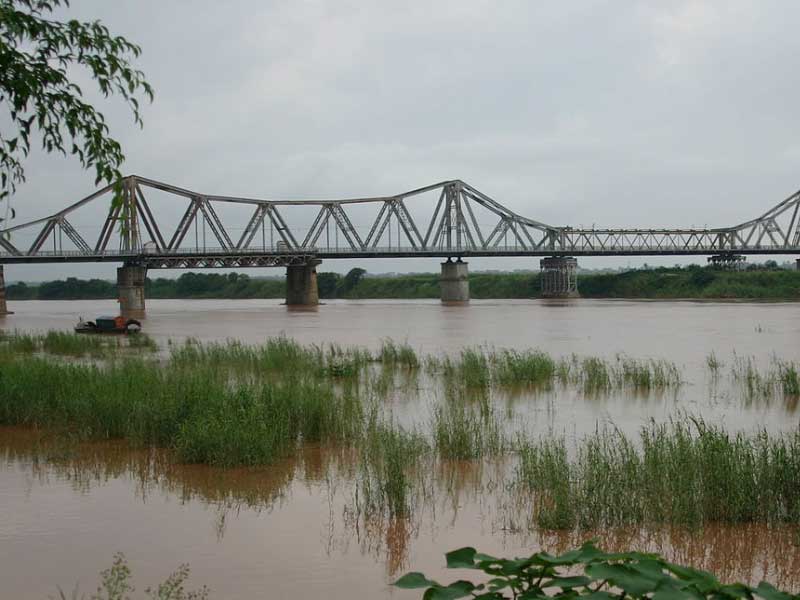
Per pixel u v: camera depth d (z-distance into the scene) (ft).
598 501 33.76
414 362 99.76
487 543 31.19
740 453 38.68
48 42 23.15
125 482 40.57
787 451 41.91
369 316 280.51
